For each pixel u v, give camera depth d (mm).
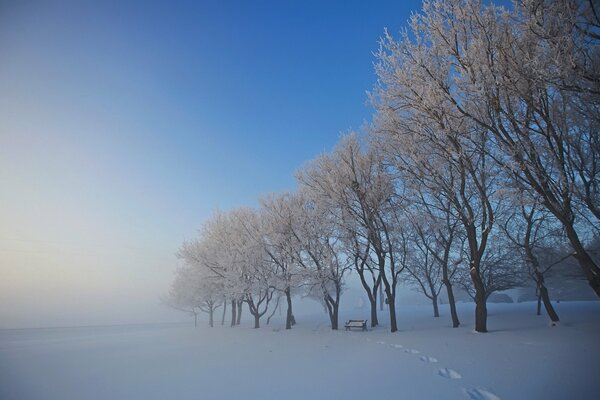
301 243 22750
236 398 7422
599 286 9414
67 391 9469
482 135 11438
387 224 19688
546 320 17969
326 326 25938
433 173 13477
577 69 7625
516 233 20453
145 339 25938
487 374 7613
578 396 5809
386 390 7047
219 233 31078
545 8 8094
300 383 8266
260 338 19812
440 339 13469
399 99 11672
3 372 13062
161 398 7938
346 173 19109
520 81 8852
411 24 10969
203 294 37812
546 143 10016
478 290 14836
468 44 9930
